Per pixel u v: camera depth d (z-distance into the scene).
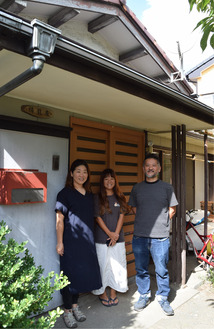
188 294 3.55
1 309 1.55
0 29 1.46
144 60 5.48
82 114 3.47
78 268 2.83
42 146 2.99
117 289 3.27
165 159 6.33
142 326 2.83
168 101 2.92
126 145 4.23
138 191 3.31
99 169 3.79
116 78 2.24
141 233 3.21
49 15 3.64
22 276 1.83
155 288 3.79
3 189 2.45
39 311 1.92
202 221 5.29
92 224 3.05
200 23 1.86
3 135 2.65
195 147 7.62
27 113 2.87
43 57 1.56
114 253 3.29
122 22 4.24
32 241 2.83
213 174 8.38
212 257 4.30
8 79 2.20
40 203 2.92
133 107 3.04
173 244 3.91
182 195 3.88
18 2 2.90
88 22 4.39
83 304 3.28
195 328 2.80
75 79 2.16
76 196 2.97
